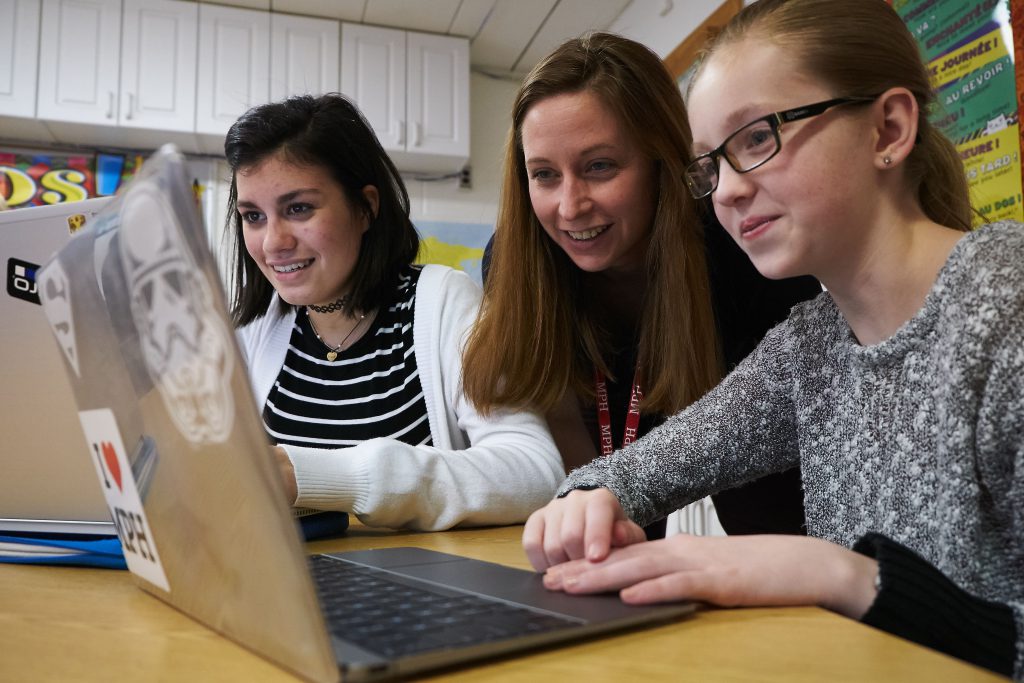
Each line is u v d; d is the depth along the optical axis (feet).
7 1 11.22
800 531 4.74
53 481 2.48
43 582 2.17
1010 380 1.99
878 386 2.47
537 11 12.45
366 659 1.25
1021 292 2.03
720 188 2.43
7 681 1.32
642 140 4.02
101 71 11.48
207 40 11.94
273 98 12.12
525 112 4.15
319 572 2.00
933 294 2.25
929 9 6.53
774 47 2.34
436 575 1.98
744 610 1.75
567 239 4.14
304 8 12.25
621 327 4.80
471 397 4.07
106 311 1.68
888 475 2.44
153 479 1.68
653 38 11.56
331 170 4.39
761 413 3.00
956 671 1.32
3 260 2.44
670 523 9.59
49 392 2.46
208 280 1.26
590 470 2.95
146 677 1.33
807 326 2.89
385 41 12.73
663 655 1.42
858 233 2.38
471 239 8.66
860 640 1.51
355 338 4.66
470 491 3.24
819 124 2.29
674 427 3.07
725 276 4.47
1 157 11.96
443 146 12.86
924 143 2.55
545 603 1.68
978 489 2.10
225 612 1.53
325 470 2.96
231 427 1.29
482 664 1.37
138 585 2.07
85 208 2.41
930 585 1.71
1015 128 5.65
